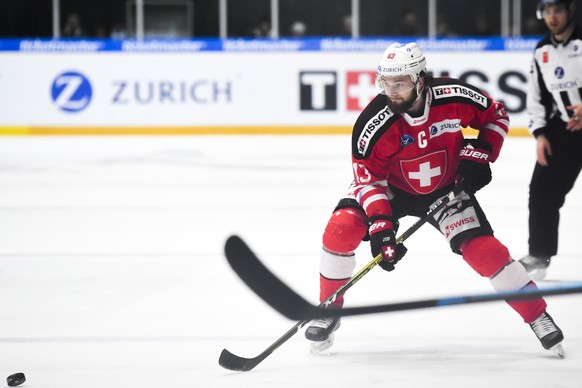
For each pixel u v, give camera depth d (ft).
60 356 33.22
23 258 52.65
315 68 122.72
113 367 31.73
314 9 132.87
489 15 131.23
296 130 123.54
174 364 32.09
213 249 54.80
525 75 121.08
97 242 57.41
